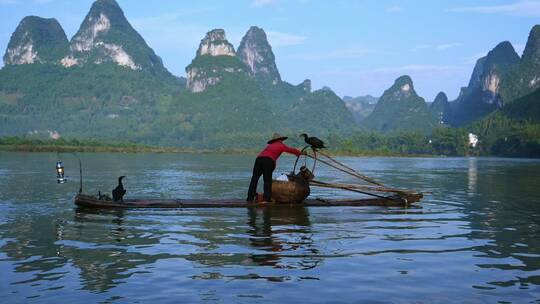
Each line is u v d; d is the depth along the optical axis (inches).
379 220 463.8
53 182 928.9
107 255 307.0
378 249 330.0
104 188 823.7
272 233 385.7
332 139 7337.6
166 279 253.6
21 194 694.5
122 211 508.4
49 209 525.3
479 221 466.0
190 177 1170.6
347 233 390.3
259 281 250.7
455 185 991.0
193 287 239.9
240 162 2423.7
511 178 1264.8
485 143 6919.3
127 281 249.9
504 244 351.3
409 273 268.8
